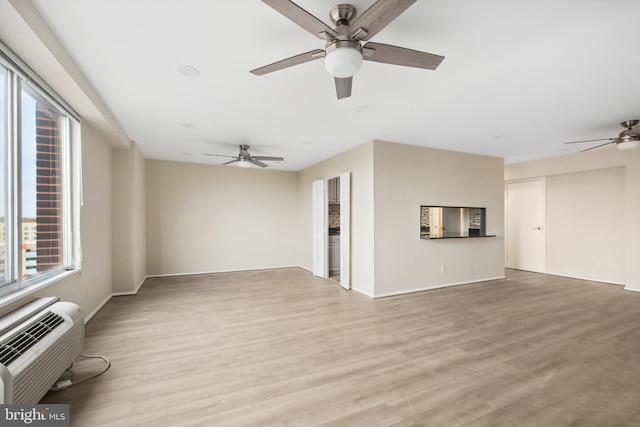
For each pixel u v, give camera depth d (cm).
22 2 154
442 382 211
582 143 471
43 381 164
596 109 322
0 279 198
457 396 194
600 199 546
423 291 476
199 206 625
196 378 215
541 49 208
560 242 603
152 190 582
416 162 480
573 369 229
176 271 604
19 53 186
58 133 284
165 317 348
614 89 273
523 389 202
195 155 553
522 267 669
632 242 483
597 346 270
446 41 199
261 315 357
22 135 219
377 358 247
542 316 353
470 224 577
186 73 241
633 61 223
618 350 261
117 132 361
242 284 526
